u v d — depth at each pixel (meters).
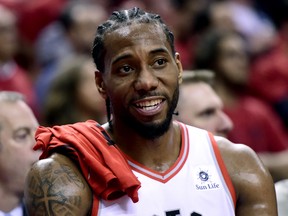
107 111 5.32
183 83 8.20
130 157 5.24
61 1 15.25
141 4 15.21
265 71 14.38
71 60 11.04
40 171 5.06
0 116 7.02
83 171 5.05
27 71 14.30
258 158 5.45
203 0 16.28
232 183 5.30
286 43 16.56
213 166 5.32
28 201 5.08
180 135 5.44
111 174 4.96
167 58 5.04
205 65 11.42
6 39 12.49
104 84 5.19
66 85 10.34
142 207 5.06
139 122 5.05
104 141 5.19
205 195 5.20
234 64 11.40
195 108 8.08
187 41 15.29
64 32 13.85
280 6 17.00
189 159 5.31
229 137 11.30
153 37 5.01
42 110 12.02
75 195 4.98
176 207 5.12
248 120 11.55
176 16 15.52
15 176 7.03
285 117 14.14
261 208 5.27
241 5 16.84
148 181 5.16
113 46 5.01
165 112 5.06
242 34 15.64
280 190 7.30
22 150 7.01
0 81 12.31
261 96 14.33
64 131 5.18
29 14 14.88
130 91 4.98
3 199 7.04
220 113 8.20
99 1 15.30
